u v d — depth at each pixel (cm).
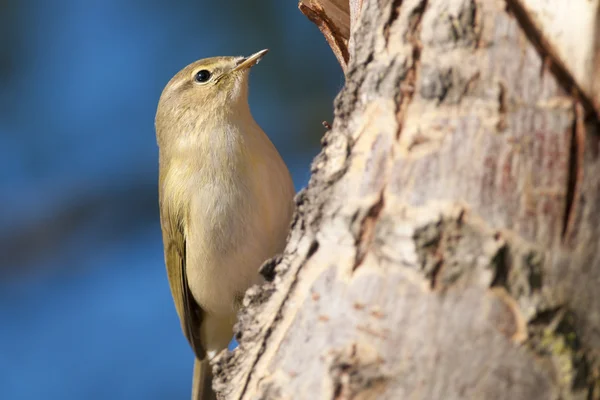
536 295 509
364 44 629
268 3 1299
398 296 534
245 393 600
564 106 538
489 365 502
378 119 595
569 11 551
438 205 539
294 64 1302
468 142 548
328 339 550
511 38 562
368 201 570
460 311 515
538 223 521
